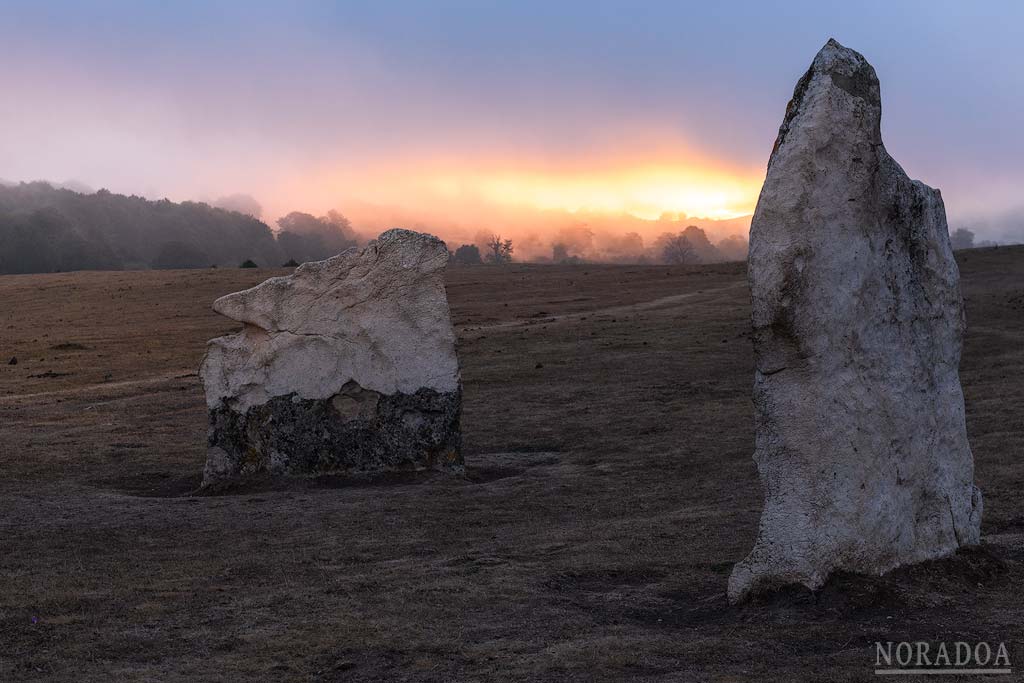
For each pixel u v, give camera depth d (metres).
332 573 12.05
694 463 20.33
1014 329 37.97
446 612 10.08
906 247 10.93
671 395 29.19
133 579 11.80
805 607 9.52
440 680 8.12
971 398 24.69
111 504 17.66
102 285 69.88
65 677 8.20
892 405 10.41
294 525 15.61
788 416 9.84
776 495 9.91
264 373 20.58
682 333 42.12
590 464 21.27
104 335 48.81
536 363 36.34
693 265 81.38
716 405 27.17
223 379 20.58
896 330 10.65
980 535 12.62
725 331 41.88
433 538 14.34
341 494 18.69
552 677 8.11
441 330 21.14
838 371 9.96
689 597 10.57
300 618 9.91
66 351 44.19
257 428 20.53
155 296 64.00
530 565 12.17
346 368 20.73
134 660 8.69
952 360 11.41
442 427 20.91
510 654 8.70
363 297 20.89
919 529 10.60
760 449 10.04
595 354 37.81
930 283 11.18
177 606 10.43
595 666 8.31
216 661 8.64
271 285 20.78
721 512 15.30
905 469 10.48
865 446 10.07
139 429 27.16
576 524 15.06
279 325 20.67
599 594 10.81
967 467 11.40
